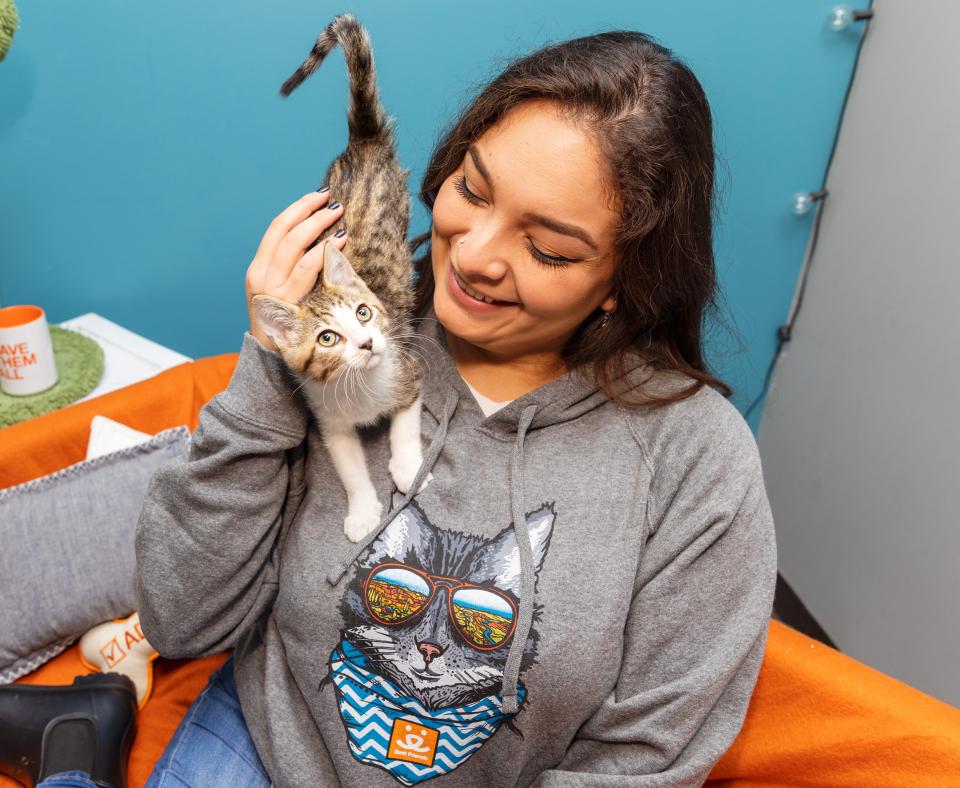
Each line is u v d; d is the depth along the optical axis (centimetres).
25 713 109
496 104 81
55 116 175
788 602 211
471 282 84
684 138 82
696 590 89
